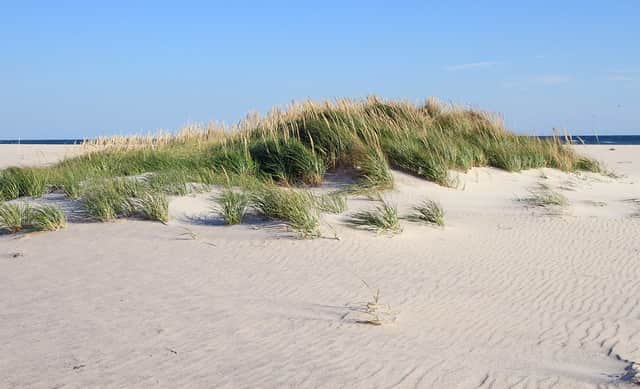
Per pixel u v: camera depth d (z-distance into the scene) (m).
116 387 4.61
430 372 4.93
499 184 15.73
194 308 6.58
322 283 7.62
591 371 5.01
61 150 39.81
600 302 7.00
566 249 9.62
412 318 6.35
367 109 18.73
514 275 8.14
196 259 8.72
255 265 8.43
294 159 14.87
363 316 6.35
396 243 9.66
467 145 17.08
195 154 16.41
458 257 9.04
